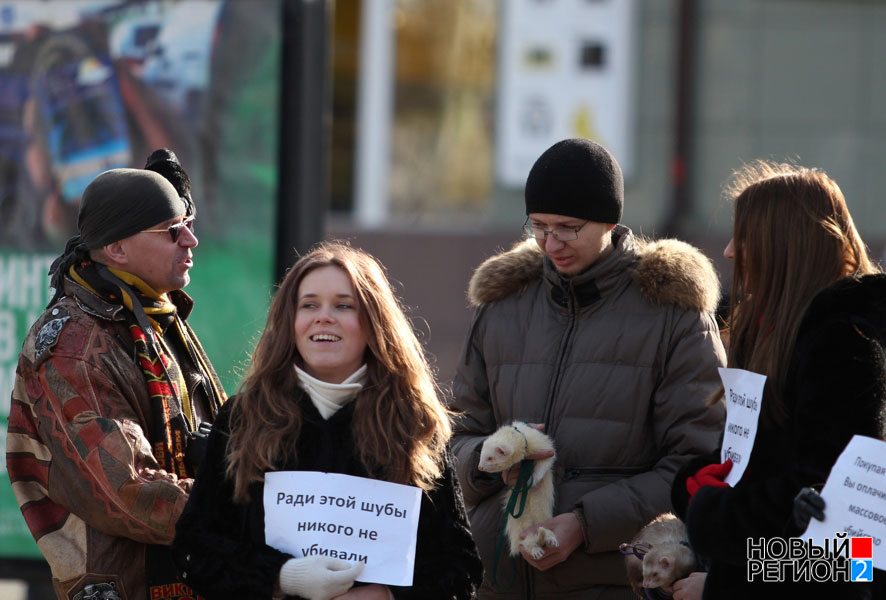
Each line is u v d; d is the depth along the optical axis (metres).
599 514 9.95
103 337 9.70
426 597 8.29
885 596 7.82
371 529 8.30
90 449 9.25
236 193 16.27
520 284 11.20
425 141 33.50
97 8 16.30
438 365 31.44
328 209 33.72
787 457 8.14
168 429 9.83
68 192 16.45
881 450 7.37
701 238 31.48
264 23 16.11
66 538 9.59
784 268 8.30
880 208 32.22
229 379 16.28
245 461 8.41
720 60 32.03
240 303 16.31
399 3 33.25
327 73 16.58
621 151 31.95
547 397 10.62
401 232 32.34
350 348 8.70
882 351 7.53
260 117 16.20
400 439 8.59
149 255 10.13
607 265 10.55
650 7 31.75
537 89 32.34
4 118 16.50
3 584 18.83
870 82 32.03
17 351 16.52
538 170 10.38
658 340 10.36
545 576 10.47
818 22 32.00
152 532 9.21
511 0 32.25
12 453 9.84
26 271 16.53
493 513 10.84
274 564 8.11
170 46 16.20
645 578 9.20
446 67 33.09
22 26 16.41
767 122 32.12
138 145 16.31
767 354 8.22
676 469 10.14
